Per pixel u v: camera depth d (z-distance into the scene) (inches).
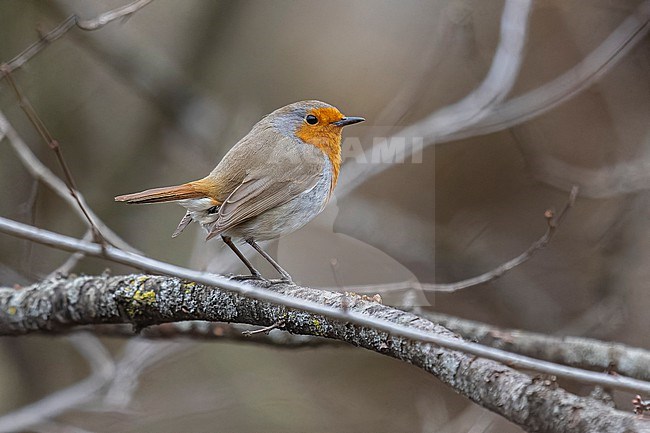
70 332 323.9
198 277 199.2
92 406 407.8
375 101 573.0
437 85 542.9
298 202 302.7
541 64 539.8
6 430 365.4
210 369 503.5
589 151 533.3
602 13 523.8
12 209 472.7
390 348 210.2
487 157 545.3
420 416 459.2
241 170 294.8
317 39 587.2
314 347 328.8
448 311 505.7
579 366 302.7
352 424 476.4
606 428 163.2
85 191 505.4
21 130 482.9
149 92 506.6
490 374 187.9
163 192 285.0
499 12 526.9
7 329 267.9
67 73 506.3
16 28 484.1
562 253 518.3
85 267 485.4
